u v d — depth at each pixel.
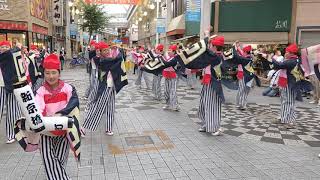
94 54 8.57
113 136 6.77
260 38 16.97
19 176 4.75
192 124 7.88
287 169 5.14
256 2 16.81
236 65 8.88
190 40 21.47
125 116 8.60
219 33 17.30
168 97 9.52
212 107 6.84
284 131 7.41
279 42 16.80
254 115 9.00
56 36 31.70
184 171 4.99
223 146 6.24
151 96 11.97
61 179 3.72
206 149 6.04
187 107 9.99
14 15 20.41
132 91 13.20
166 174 4.87
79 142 3.53
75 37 41.19
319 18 16.44
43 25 25.45
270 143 6.50
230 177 4.79
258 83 10.95
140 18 52.31
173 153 5.79
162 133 7.04
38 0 23.64
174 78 9.33
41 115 3.28
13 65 5.80
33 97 3.24
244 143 6.46
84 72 23.30
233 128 7.57
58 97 3.63
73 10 37.03
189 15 16.92
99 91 6.64
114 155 5.64
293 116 7.78
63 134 3.62
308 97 12.34
